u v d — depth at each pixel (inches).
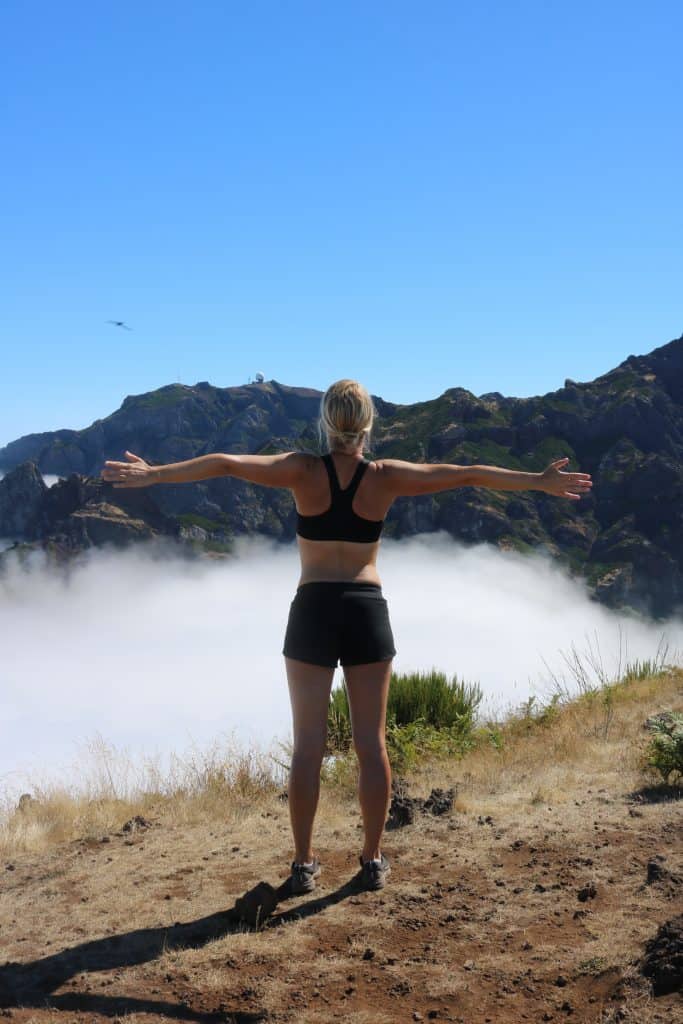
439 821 174.4
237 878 150.3
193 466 127.6
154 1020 104.1
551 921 123.9
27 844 183.0
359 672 134.8
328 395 134.3
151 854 167.9
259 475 129.6
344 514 131.8
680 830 156.9
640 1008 96.8
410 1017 102.2
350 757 248.8
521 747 267.1
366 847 141.9
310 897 138.8
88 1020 104.8
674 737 193.0
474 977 110.3
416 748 264.4
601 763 222.2
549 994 104.7
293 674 134.5
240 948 122.0
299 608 134.0
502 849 155.9
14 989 114.2
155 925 132.4
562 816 172.4
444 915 129.1
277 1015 104.0
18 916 140.9
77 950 125.3
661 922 118.1
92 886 152.6
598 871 140.3
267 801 207.3
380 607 134.6
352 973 113.5
